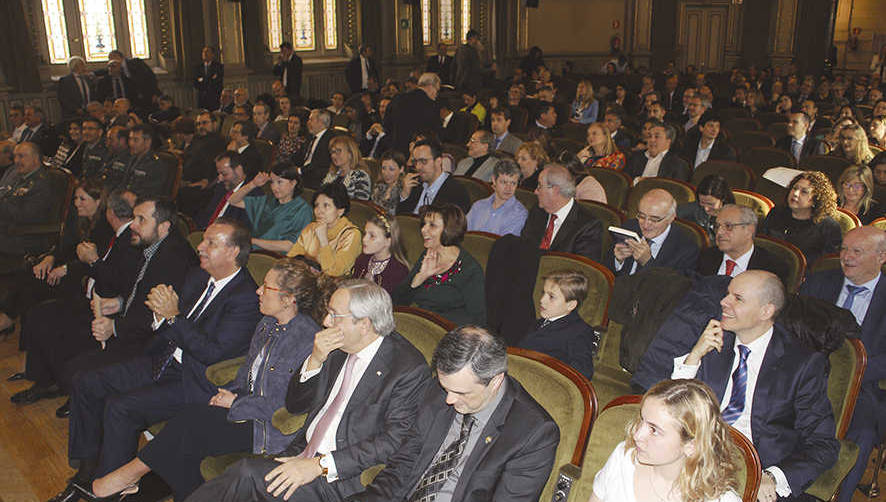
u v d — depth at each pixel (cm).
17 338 533
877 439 321
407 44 1664
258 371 311
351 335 266
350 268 424
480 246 387
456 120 948
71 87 1112
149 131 681
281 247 472
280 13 1523
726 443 198
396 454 256
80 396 346
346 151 574
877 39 2575
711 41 2259
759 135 798
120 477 313
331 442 277
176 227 398
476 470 235
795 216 429
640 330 308
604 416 231
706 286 299
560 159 519
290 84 1391
